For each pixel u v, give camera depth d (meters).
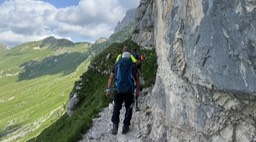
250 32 1.75
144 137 3.69
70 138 4.71
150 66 5.77
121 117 4.54
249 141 2.11
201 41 2.25
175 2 2.74
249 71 1.82
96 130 4.67
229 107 2.17
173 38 2.77
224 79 2.05
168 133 3.20
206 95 2.37
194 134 2.66
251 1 1.71
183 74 2.64
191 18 2.40
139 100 4.50
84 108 9.16
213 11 2.07
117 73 3.46
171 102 3.03
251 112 2.03
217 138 2.37
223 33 1.99
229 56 1.97
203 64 2.25
